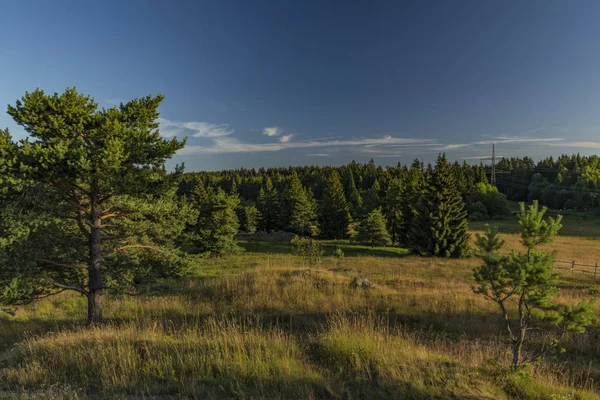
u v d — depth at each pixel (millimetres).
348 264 25688
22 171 7621
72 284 9703
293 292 13758
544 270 4910
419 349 6609
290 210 63375
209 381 4891
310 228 59625
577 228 58188
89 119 8969
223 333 7059
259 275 16656
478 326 9922
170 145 9758
